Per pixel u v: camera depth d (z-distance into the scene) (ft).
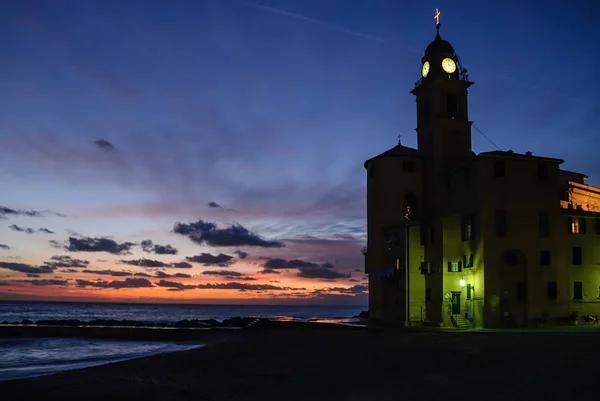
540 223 188.75
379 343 142.41
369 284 226.17
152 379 104.42
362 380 93.91
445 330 172.14
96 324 314.76
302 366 113.60
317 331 197.57
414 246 205.36
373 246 223.51
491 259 182.39
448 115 229.04
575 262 194.70
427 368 101.55
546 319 183.42
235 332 237.25
